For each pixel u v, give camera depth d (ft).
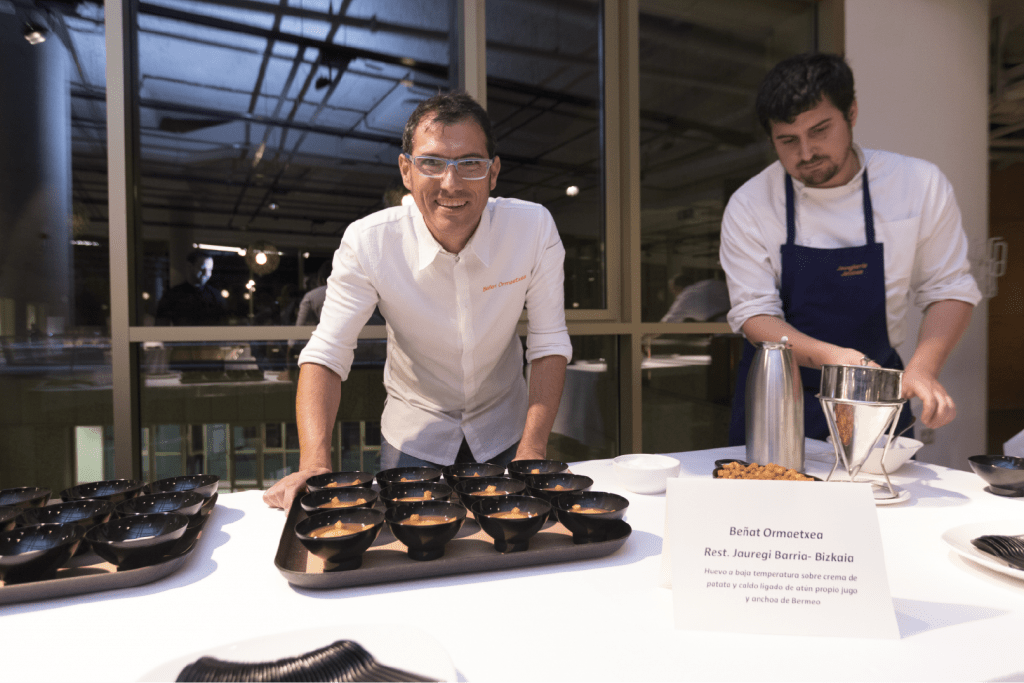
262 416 8.11
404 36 8.48
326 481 3.18
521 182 9.00
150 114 7.52
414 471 3.36
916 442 3.81
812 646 1.79
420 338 4.74
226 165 7.86
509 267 4.63
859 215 4.93
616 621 1.93
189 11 7.61
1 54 7.14
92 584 2.12
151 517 2.47
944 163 10.28
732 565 1.95
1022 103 13.28
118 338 7.34
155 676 1.41
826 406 3.25
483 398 5.07
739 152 10.12
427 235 4.39
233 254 7.91
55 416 7.51
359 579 2.17
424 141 3.75
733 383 10.23
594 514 2.42
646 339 9.62
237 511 3.14
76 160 7.36
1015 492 3.23
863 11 9.84
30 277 7.36
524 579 2.25
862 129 9.91
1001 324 23.36
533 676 1.61
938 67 10.16
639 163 9.41
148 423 7.69
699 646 1.78
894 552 2.48
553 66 9.09
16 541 2.25
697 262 9.93
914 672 1.65
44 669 1.65
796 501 1.98
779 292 5.30
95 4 7.31
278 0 7.97
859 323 4.98
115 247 7.28
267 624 1.91
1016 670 1.66
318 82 8.16
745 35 10.05
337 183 8.30
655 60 9.48
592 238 9.43
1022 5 11.66
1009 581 2.21
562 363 4.80
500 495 2.70
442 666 1.45
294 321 8.16
